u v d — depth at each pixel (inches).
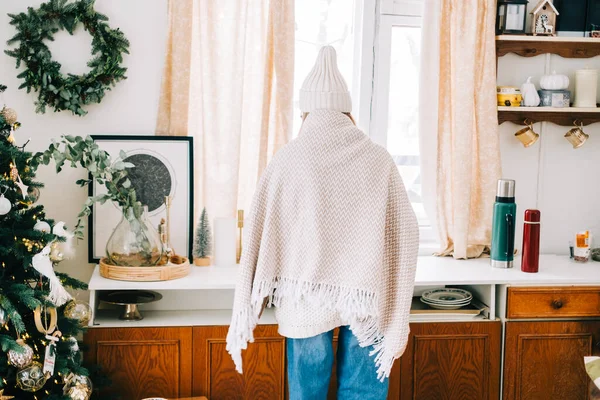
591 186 133.4
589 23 129.0
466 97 122.6
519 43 127.3
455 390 112.2
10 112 93.4
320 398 89.4
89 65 114.2
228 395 107.3
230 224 115.3
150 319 109.0
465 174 123.0
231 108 116.5
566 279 112.1
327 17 127.6
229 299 120.4
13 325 89.4
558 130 131.3
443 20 123.4
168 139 115.7
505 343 112.0
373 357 88.3
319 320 84.8
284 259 85.4
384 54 129.2
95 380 102.4
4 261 90.6
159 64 117.5
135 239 104.6
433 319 112.3
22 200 92.0
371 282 81.8
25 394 92.0
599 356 103.4
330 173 83.2
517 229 132.1
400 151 133.0
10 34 112.9
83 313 95.8
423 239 134.0
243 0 116.6
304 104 88.6
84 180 104.7
